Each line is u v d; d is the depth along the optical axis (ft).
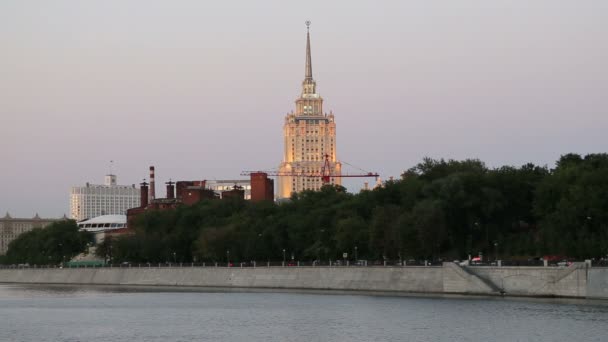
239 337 570.46
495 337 528.63
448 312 636.48
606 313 599.98
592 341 506.89
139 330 616.39
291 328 599.57
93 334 602.44
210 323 642.22
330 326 600.39
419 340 531.50
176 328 621.72
